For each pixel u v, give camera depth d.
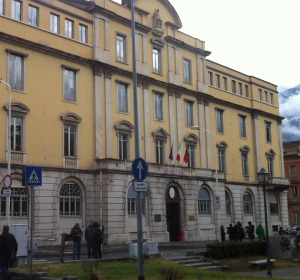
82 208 37.50
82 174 37.75
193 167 47.94
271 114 63.00
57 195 35.75
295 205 81.50
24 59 35.09
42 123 35.66
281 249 29.42
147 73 44.94
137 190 15.03
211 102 53.25
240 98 58.69
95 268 16.67
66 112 37.34
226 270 23.95
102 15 41.22
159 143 45.41
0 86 33.25
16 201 33.25
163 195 43.09
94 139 39.19
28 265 18.94
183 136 48.09
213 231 48.28
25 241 19.45
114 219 37.91
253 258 28.06
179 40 48.91
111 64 41.38
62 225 35.88
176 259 23.70
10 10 34.62
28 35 35.44
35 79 35.62
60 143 36.72
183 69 49.69
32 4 36.25
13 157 33.34
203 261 24.67
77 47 39.00
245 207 56.72
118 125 41.03
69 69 38.34
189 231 45.19
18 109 34.12
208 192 48.94
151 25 46.38
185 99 49.16
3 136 33.00
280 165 64.00
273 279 18.38
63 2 38.53
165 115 46.44
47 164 35.53
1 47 33.62
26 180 15.34
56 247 33.69
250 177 58.03
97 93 39.84
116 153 40.75
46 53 36.59
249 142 59.19
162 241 42.03
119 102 41.91
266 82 63.97
